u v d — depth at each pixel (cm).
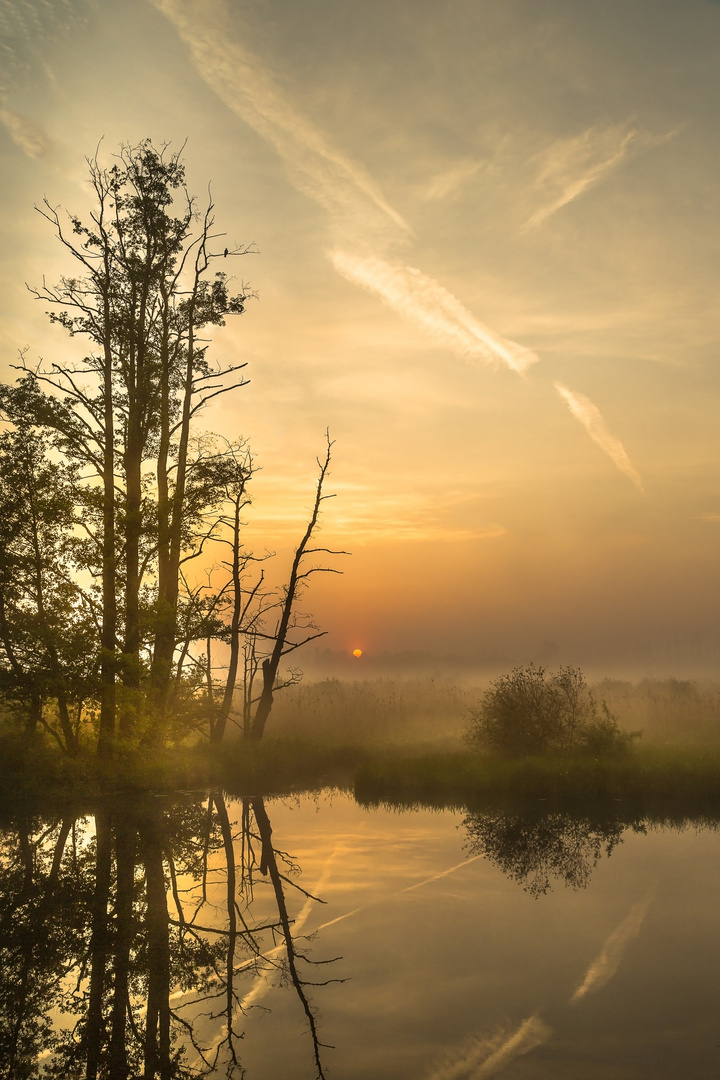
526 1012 608
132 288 2441
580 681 2280
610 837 1283
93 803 1747
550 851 1180
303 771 2219
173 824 1462
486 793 1738
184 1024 599
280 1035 574
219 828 1413
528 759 1980
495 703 2244
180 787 1984
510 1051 540
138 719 2134
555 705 2186
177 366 2558
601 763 1850
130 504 2361
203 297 2566
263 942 792
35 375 2288
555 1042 556
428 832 1337
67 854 1211
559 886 980
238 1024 594
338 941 788
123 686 2130
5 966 735
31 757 2002
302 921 856
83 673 2139
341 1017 605
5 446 2255
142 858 1176
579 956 732
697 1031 572
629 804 1584
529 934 798
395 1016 604
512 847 1210
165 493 2470
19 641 2131
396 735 2908
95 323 2400
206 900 946
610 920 840
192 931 833
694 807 1545
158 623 2250
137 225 2453
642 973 686
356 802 1686
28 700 2191
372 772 1912
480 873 1051
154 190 2473
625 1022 589
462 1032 573
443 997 640
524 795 1705
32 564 2241
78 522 2262
